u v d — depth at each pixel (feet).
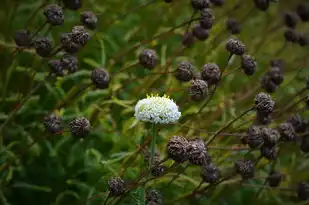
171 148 2.96
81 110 3.66
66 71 3.44
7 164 3.42
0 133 3.39
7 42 3.78
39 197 3.57
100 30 3.81
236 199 3.70
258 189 3.72
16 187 3.56
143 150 3.32
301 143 3.51
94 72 3.34
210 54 3.77
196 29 3.51
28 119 3.67
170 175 3.41
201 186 3.49
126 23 3.95
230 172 3.55
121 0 3.97
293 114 3.52
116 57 3.72
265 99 3.23
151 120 2.96
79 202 3.49
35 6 3.82
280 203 3.72
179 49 3.72
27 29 3.51
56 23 3.33
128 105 3.59
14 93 3.70
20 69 3.53
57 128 3.26
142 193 3.09
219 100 3.72
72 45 3.26
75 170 3.59
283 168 3.78
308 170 3.83
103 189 3.39
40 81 3.48
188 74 3.39
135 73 3.81
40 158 3.62
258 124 3.55
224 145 3.55
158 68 3.73
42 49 3.28
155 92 3.56
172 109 2.97
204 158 2.99
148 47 3.85
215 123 3.67
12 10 3.81
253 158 3.59
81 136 3.17
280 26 4.05
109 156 3.45
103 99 3.60
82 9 3.85
